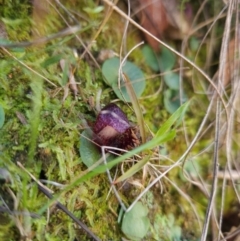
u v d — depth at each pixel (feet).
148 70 1.08
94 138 0.90
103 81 1.00
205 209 1.05
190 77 1.11
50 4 0.99
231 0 1.05
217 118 1.00
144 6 1.09
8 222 0.82
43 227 0.84
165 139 0.84
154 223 0.97
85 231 0.88
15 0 0.96
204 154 1.08
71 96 0.94
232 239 1.01
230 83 1.10
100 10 1.04
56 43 0.95
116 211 0.92
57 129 0.89
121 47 1.00
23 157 0.86
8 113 0.87
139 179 0.94
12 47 0.91
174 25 1.11
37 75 0.91
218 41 1.13
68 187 0.82
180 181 1.04
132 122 0.98
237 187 1.07
